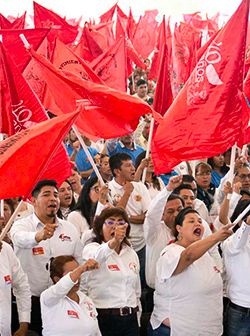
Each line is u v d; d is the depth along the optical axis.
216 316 5.35
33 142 4.77
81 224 6.11
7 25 10.19
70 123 4.85
